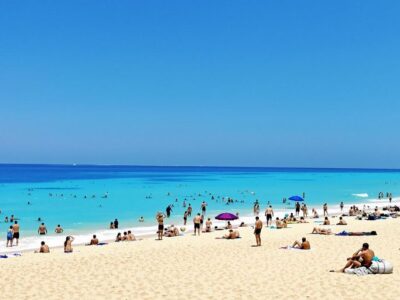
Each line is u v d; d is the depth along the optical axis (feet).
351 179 508.53
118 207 193.57
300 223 134.00
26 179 441.27
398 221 131.23
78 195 253.24
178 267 63.16
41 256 76.59
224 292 49.34
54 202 213.25
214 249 79.56
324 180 474.08
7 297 47.91
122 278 56.49
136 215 165.37
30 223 141.79
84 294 48.98
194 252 76.13
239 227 126.93
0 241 106.22
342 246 80.59
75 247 91.15
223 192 288.51
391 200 238.68
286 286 51.39
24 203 207.51
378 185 386.73
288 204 215.72
